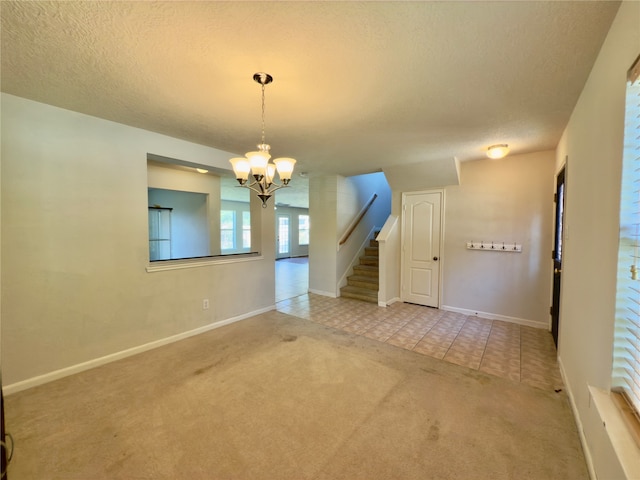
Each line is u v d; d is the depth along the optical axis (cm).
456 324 375
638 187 119
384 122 255
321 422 186
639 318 120
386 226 476
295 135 293
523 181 369
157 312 303
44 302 230
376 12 124
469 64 164
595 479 138
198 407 201
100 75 179
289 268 899
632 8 110
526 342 316
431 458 157
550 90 194
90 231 254
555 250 322
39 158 225
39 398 210
